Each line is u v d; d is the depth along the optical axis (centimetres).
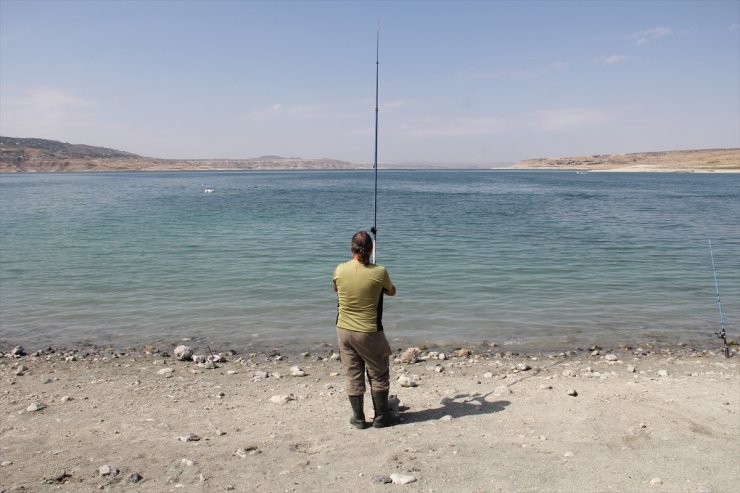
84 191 6481
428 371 761
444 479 425
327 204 4356
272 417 573
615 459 460
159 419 570
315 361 817
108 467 439
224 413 588
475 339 934
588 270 1520
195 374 754
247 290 1282
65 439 512
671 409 583
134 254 1798
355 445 492
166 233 2375
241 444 498
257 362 815
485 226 2691
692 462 454
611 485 416
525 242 2098
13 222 2841
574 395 633
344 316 523
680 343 916
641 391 648
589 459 460
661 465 449
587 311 1108
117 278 1416
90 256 1759
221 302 1177
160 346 901
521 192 6456
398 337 946
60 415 583
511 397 630
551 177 14650
